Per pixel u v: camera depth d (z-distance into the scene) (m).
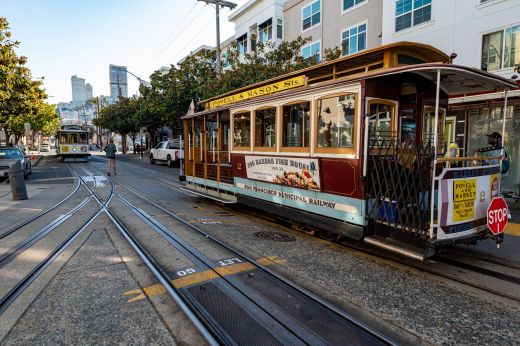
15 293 4.02
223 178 9.41
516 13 10.95
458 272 4.82
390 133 5.54
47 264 4.93
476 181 4.77
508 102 9.65
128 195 11.45
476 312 3.66
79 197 10.98
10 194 11.73
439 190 4.30
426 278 4.57
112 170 20.98
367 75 5.00
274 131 7.03
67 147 29.58
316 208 6.10
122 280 4.38
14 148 17.03
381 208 5.03
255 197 7.91
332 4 19.62
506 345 3.06
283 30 24.20
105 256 5.29
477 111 11.52
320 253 5.55
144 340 3.09
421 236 4.44
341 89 5.41
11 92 15.63
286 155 6.66
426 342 3.09
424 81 5.71
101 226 7.16
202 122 10.58
